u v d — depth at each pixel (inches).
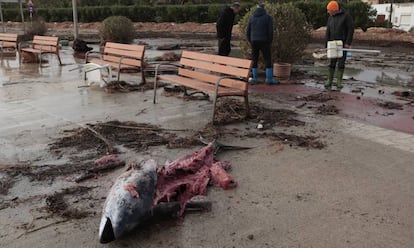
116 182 152.3
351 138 237.8
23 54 575.5
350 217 151.3
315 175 186.9
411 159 205.8
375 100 340.5
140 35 1209.4
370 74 502.0
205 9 1601.9
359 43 946.7
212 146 208.2
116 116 283.7
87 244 135.8
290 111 298.4
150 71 450.0
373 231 142.3
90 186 177.9
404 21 1427.2
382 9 1539.1
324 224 146.7
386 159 205.9
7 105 315.6
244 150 217.9
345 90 387.2
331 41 379.6
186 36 1186.6
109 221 135.0
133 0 2100.1
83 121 271.7
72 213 154.7
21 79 430.3
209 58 298.2
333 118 281.3
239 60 271.0
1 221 150.0
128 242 136.3
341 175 187.0
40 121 272.4
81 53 665.0
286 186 175.8
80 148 222.7
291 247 133.4
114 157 205.6
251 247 133.4
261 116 282.7
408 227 144.8
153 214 145.6
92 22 1772.9
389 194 168.9
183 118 277.4
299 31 476.1
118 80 378.9
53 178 185.8
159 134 244.4
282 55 479.2
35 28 1109.1
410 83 438.0
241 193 169.6
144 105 314.7
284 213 154.1
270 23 391.2
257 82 421.4
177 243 135.8
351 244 135.0
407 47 865.5
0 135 243.8
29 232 143.0
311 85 414.0
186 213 154.0
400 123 270.4
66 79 429.4
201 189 169.5
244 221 148.7
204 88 274.1
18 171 192.2
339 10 384.5
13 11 1931.6
